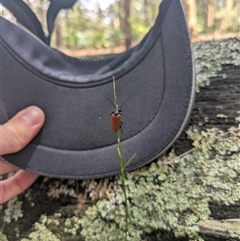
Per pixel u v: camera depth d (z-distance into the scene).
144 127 0.22
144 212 0.23
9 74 0.25
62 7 0.28
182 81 0.21
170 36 0.21
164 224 0.22
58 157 0.24
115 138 0.23
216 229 0.21
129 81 0.23
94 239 0.24
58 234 0.25
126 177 0.24
